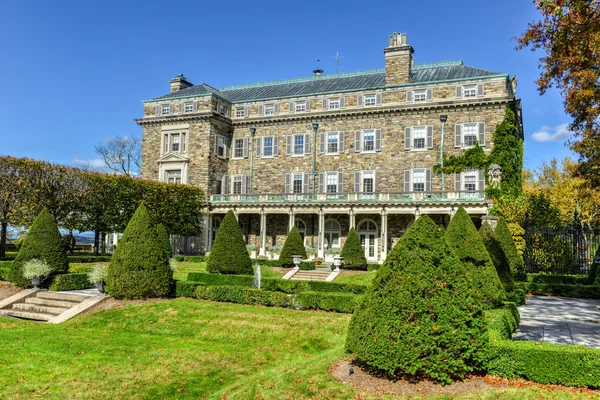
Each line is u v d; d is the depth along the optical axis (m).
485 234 22.91
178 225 48.81
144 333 17.55
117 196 42.81
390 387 10.13
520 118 51.81
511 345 10.73
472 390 9.91
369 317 10.77
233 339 16.45
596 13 13.27
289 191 53.66
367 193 47.66
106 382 12.30
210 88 59.84
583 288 26.89
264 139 55.69
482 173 45.47
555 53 14.63
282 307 19.77
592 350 10.16
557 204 53.41
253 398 10.45
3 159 35.72
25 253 24.39
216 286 21.39
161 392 11.71
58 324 18.89
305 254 40.31
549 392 9.65
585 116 23.16
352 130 51.53
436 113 47.88
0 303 21.78
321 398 9.84
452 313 10.44
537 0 13.30
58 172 38.44
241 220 55.56
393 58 50.72
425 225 11.16
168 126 56.44
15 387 11.82
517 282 28.53
